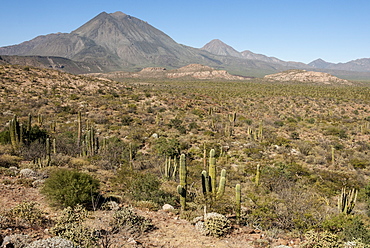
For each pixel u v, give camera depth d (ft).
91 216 30.76
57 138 83.82
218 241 27.63
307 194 49.06
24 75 204.44
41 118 117.50
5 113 131.54
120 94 211.41
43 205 33.19
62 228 25.35
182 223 32.27
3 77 189.26
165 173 59.77
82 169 58.49
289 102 262.06
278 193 50.78
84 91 206.59
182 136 120.37
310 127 163.12
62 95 183.52
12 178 43.16
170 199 40.09
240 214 33.86
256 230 31.91
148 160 78.07
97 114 148.15
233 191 52.42
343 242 27.48
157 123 139.85
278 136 133.80
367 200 52.24
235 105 236.22
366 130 152.15
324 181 68.44
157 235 28.04
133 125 133.49
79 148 79.82
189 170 66.54
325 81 633.20
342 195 42.45
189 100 223.10
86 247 22.22
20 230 24.59
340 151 110.11
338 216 34.76
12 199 33.58
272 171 66.28
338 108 232.73
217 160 86.22
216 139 118.01
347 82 623.77
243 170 73.51
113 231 27.12
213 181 37.78
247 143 115.34
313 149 109.40
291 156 96.02
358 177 74.43
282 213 35.29
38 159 56.18
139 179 44.83
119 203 37.68
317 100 268.62
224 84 495.82
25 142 71.10
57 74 229.04
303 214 34.81
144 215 34.06
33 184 40.78
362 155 104.73
